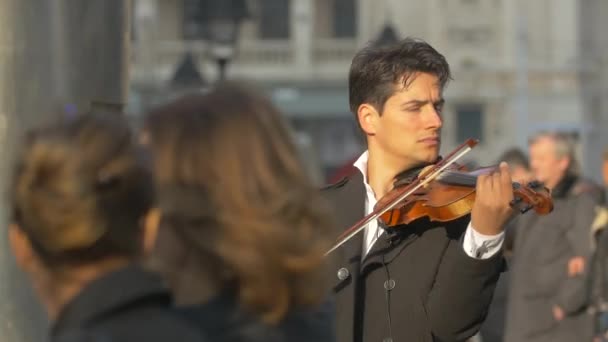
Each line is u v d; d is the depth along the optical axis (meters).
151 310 4.49
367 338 7.77
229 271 4.65
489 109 93.06
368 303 7.80
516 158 17.67
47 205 4.43
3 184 8.09
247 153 4.68
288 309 4.68
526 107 92.50
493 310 16.06
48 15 8.54
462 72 93.00
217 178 4.66
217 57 34.91
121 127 4.61
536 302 15.06
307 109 95.06
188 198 4.66
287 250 4.60
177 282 4.70
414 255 7.77
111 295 4.45
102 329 4.40
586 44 92.94
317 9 96.38
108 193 4.48
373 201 8.26
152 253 4.68
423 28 94.00
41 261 4.53
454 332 7.59
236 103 4.77
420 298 7.68
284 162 4.73
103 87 9.06
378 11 95.06
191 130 4.71
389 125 8.25
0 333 8.00
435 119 8.23
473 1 93.56
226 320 4.65
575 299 14.77
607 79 92.19
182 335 4.47
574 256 14.87
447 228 7.79
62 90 8.62
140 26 86.56
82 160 4.45
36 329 8.05
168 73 91.25
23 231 4.54
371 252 7.83
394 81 8.23
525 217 15.26
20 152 4.56
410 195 7.91
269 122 4.76
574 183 15.67
